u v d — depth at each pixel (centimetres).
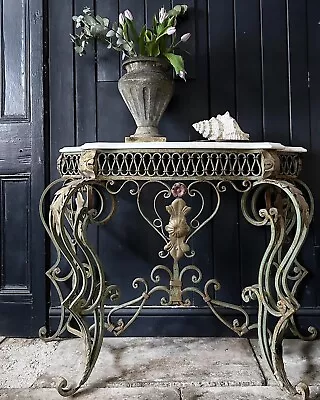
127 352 166
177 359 159
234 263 183
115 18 185
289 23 183
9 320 185
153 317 183
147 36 164
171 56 158
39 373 149
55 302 185
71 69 185
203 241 183
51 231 148
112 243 185
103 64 185
